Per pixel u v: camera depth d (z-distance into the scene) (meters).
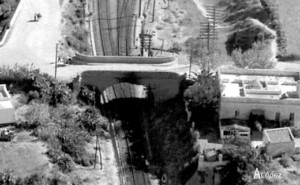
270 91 190.88
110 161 190.88
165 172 185.75
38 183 172.75
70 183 176.12
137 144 198.88
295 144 179.12
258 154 175.38
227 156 174.75
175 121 199.50
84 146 192.75
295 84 196.38
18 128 193.25
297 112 187.50
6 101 196.62
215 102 193.12
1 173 173.38
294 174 171.25
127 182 183.38
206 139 185.00
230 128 184.62
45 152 184.25
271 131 178.38
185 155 185.25
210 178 175.12
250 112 188.50
